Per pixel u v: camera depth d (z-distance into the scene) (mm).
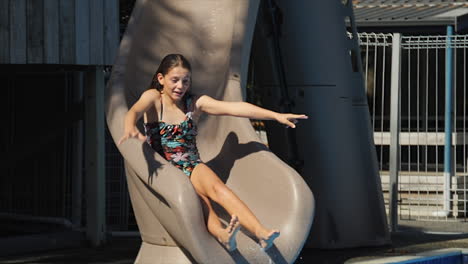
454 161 15031
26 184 12930
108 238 10945
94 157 10367
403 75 18641
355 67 10727
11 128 13133
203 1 8695
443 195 14797
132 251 9992
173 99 7543
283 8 10289
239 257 6910
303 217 7227
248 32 8508
